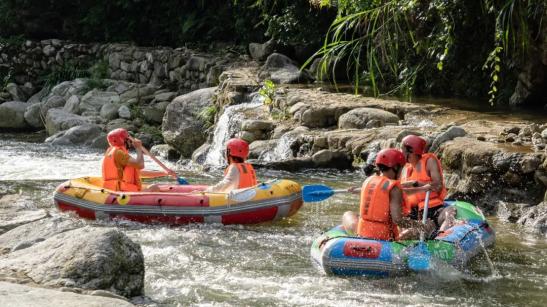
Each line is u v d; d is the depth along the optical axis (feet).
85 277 21.91
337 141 44.98
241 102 59.77
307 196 31.22
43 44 89.86
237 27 77.77
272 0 75.72
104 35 90.79
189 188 36.37
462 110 51.42
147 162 58.23
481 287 25.35
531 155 34.17
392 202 27.09
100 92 78.23
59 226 27.81
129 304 19.53
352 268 26.07
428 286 25.39
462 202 30.83
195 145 61.11
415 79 57.52
